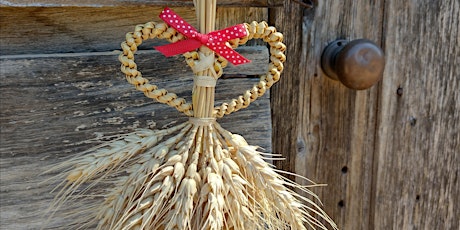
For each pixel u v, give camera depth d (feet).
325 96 2.16
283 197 1.48
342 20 2.12
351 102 2.20
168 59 1.78
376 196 2.32
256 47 1.90
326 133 2.19
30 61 1.65
